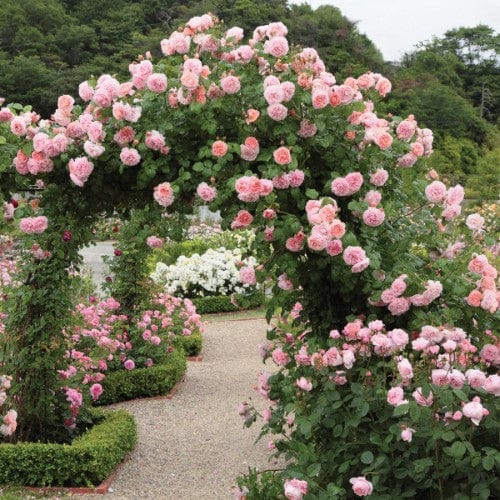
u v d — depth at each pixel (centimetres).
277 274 341
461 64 5847
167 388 755
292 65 342
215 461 543
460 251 353
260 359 954
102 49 5234
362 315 338
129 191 371
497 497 271
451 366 274
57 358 505
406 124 354
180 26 362
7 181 374
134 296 796
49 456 475
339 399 291
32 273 500
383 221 341
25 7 5362
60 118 359
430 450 276
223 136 346
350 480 265
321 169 351
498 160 2541
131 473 514
